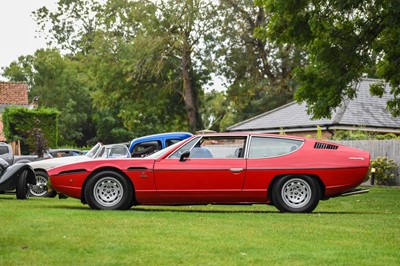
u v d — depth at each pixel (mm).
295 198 13898
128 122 63625
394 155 31000
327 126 38562
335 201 19172
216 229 10211
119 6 61594
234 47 60750
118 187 13891
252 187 13867
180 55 62094
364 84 42625
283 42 24500
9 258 7488
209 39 60312
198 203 14109
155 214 12719
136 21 62156
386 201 19281
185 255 7879
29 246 8273
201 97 67500
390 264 7555
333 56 23266
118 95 62031
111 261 7426
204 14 60031
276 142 14078
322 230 10422
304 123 40250
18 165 17844
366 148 32219
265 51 60719
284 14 23797
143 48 58188
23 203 15992
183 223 10969
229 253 8086
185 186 13898
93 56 64688
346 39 23422
